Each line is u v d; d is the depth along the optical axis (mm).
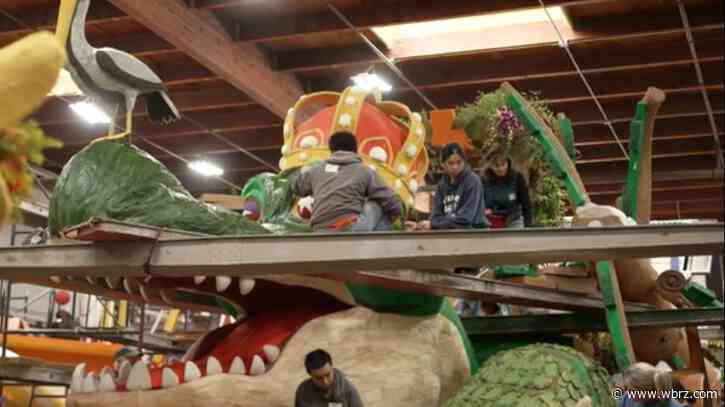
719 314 6820
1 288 9914
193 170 17266
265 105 12969
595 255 4387
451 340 5918
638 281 7395
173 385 5141
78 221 5031
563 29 12219
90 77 5098
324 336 5641
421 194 7875
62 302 13305
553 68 13000
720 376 8969
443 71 13281
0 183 2033
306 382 5180
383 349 5602
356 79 12594
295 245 4598
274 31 11961
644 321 6957
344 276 5223
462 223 6207
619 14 11992
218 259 4672
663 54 12695
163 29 10711
